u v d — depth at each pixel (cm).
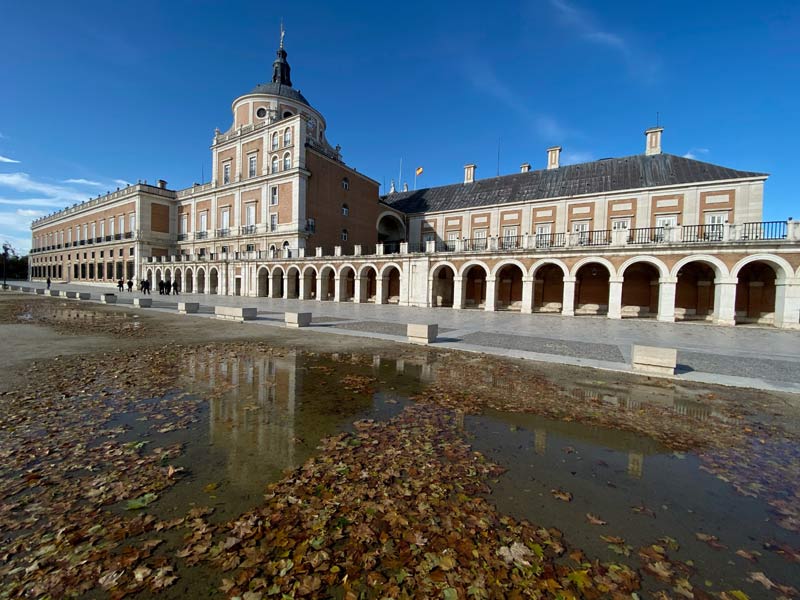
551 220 3316
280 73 4641
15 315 1691
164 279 4597
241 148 4181
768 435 461
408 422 480
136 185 4766
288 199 3678
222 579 223
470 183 4334
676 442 438
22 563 231
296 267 3375
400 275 2856
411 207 4516
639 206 2906
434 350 977
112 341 1038
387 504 301
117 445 397
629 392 634
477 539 263
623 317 2217
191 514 282
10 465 349
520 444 425
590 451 411
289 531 266
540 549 254
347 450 396
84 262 5969
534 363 845
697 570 238
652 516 295
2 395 556
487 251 2491
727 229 1870
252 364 786
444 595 215
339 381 668
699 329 1609
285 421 475
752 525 286
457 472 357
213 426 455
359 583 223
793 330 1625
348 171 4172
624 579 229
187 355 866
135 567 230
